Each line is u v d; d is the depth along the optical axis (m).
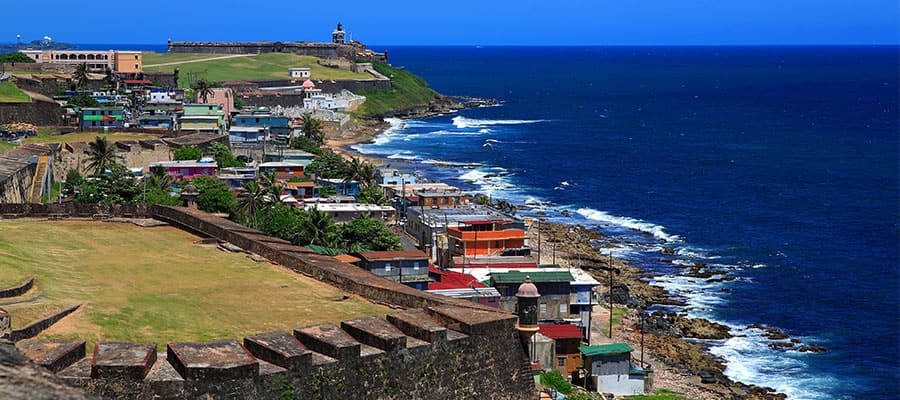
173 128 158.62
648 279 107.06
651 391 71.31
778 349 85.25
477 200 144.25
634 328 88.31
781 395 75.00
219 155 138.00
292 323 35.62
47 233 50.00
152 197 94.81
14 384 13.91
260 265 45.03
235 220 89.25
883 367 81.31
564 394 54.75
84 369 25.69
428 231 102.31
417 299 38.00
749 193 164.00
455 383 31.09
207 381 25.55
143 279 41.31
